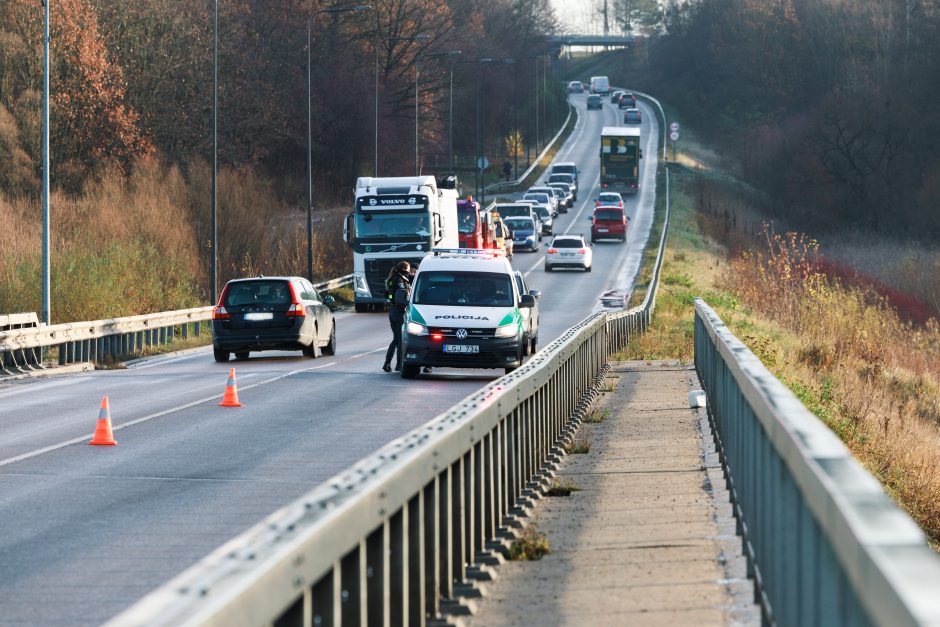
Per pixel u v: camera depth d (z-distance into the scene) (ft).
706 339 200.85
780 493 61.31
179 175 557.74
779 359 274.77
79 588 80.02
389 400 197.88
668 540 95.30
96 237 428.56
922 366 379.55
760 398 71.61
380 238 443.32
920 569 30.32
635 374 258.16
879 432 223.10
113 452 141.79
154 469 128.98
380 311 483.92
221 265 504.43
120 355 311.27
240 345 289.74
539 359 136.46
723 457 130.41
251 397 203.41
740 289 498.69
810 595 49.60
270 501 110.11
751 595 76.95
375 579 60.13
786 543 58.39
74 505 108.99
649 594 77.77
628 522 103.65
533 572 85.87
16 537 95.86
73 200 520.83
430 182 446.60
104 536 95.81
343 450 141.90
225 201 535.60
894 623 29.35
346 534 53.01
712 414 166.50
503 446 103.76
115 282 370.73
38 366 270.26
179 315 351.46
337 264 589.73
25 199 488.44
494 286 241.96
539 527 102.94
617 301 444.14
